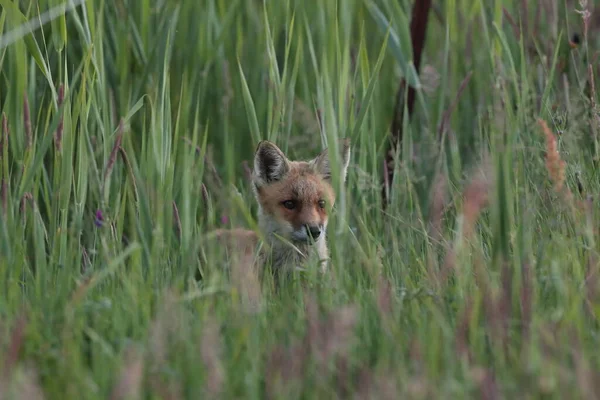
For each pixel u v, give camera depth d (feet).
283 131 41.98
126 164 35.19
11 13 34.68
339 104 36.24
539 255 29.50
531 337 22.25
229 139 45.47
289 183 39.17
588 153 38.68
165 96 36.96
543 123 28.81
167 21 44.29
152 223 33.71
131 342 23.36
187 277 31.48
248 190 44.27
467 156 45.83
